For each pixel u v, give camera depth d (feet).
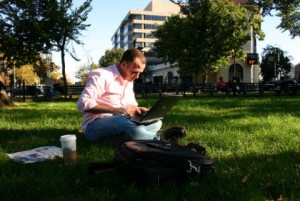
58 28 64.08
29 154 12.50
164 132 14.85
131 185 8.73
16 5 62.54
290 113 27.20
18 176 9.91
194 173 9.21
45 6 63.46
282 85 64.90
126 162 9.44
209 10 95.30
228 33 97.04
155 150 9.38
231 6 99.55
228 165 11.26
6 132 18.60
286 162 11.32
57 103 48.19
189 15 95.91
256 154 12.74
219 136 16.65
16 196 8.52
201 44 98.12
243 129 19.16
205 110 32.04
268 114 26.71
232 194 8.20
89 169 9.81
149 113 12.72
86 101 13.79
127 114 14.05
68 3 63.82
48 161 11.59
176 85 75.51
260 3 81.00
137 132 13.35
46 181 9.38
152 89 76.48
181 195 8.18
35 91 68.69
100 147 13.84
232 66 155.74
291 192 8.36
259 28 103.04
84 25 66.33
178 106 37.01
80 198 8.28
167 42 112.78
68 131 18.75
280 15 81.71
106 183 9.34
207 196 8.21
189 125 20.66
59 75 241.96
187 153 9.33
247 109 32.19
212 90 70.90
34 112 31.24
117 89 14.61
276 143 14.84
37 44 65.36
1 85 41.39
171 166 9.05
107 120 13.83
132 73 14.65
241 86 67.51
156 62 326.03
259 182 9.25
